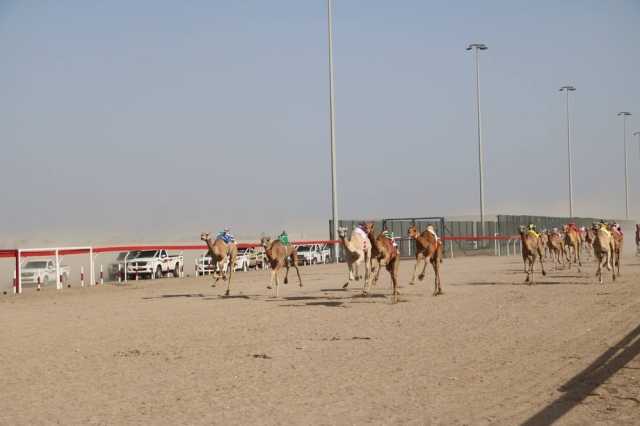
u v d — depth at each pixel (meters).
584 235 51.31
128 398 10.51
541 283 28.67
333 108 53.38
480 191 69.94
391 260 22.12
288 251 28.75
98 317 20.84
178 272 43.53
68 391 11.07
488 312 19.47
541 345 14.16
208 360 13.38
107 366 13.06
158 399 10.39
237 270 45.94
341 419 9.05
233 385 11.20
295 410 9.55
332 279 34.41
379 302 22.61
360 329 16.81
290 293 27.00
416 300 22.94
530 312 19.33
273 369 12.38
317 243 55.22
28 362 13.69
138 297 27.47
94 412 9.73
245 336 16.23
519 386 10.71
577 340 14.67
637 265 40.91
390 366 12.38
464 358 12.96
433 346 14.29
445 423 8.78
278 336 16.08
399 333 16.06
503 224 74.69
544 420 8.81
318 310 20.89
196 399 10.33
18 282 30.95
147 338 16.38
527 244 28.50
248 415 9.37
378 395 10.30
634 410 9.17
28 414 9.71
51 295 29.23
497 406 9.57
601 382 10.82
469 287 27.45
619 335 15.12
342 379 11.42
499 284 28.67
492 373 11.65
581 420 8.77
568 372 11.60
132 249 39.12
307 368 12.38
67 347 15.40
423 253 24.05
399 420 8.95
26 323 19.80
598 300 21.88
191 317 20.19
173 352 14.38
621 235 31.59
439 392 10.41
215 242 27.84
